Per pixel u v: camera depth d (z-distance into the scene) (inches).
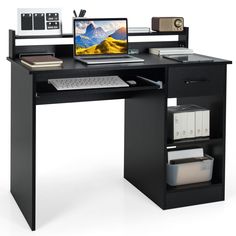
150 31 156.8
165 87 141.5
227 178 163.5
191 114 148.7
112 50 150.7
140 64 140.3
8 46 149.6
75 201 150.3
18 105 143.3
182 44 162.4
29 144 135.6
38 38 148.4
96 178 164.9
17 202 148.0
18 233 134.3
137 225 137.6
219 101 148.5
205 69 144.0
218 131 150.1
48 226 137.3
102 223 138.6
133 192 155.5
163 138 143.7
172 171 148.5
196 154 152.9
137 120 154.9
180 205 147.0
